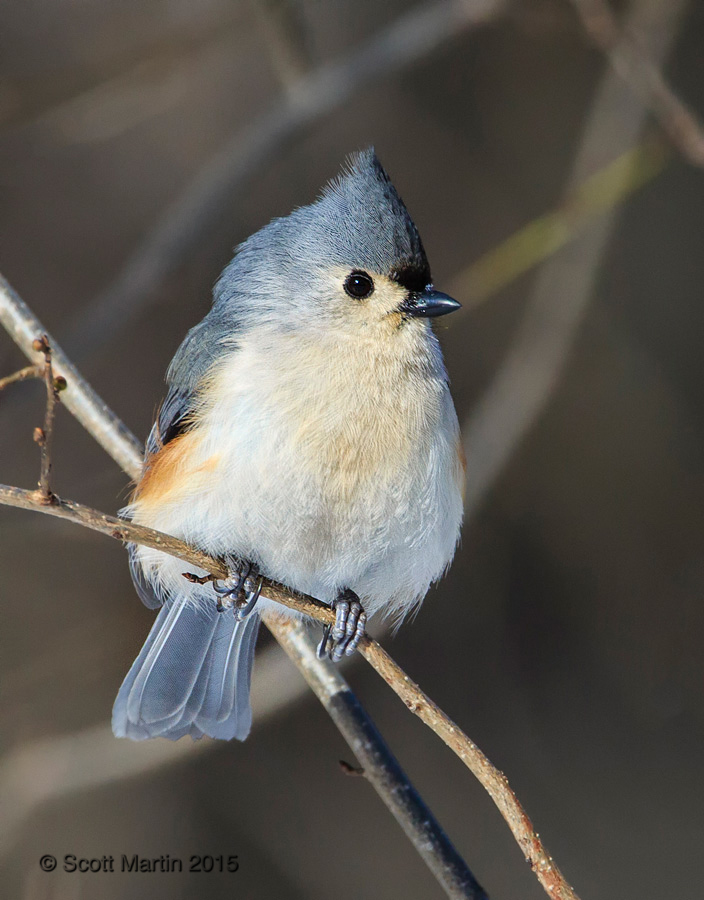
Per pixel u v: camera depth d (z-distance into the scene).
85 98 11.31
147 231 12.88
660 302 13.46
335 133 13.18
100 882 10.23
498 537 12.68
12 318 7.45
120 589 11.59
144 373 12.33
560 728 11.83
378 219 6.58
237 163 10.42
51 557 11.60
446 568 7.02
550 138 13.55
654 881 10.88
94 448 11.93
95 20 12.23
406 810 6.33
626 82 10.51
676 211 13.64
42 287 12.55
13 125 10.89
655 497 12.85
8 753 10.45
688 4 11.61
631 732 11.84
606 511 12.80
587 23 9.77
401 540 6.46
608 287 13.47
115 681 11.16
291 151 12.23
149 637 6.90
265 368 6.37
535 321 10.98
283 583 6.53
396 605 7.14
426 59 12.67
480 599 12.44
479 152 13.49
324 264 6.56
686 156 9.62
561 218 10.09
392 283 6.50
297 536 6.27
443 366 6.79
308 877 10.74
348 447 6.23
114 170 13.02
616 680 12.12
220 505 6.19
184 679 6.87
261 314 6.64
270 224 7.02
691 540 12.66
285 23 10.73
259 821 10.95
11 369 11.18
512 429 10.67
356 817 11.06
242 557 6.38
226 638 7.00
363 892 10.66
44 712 10.94
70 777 9.61
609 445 13.02
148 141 13.13
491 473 10.56
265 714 9.04
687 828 11.18
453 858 6.18
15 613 11.33
